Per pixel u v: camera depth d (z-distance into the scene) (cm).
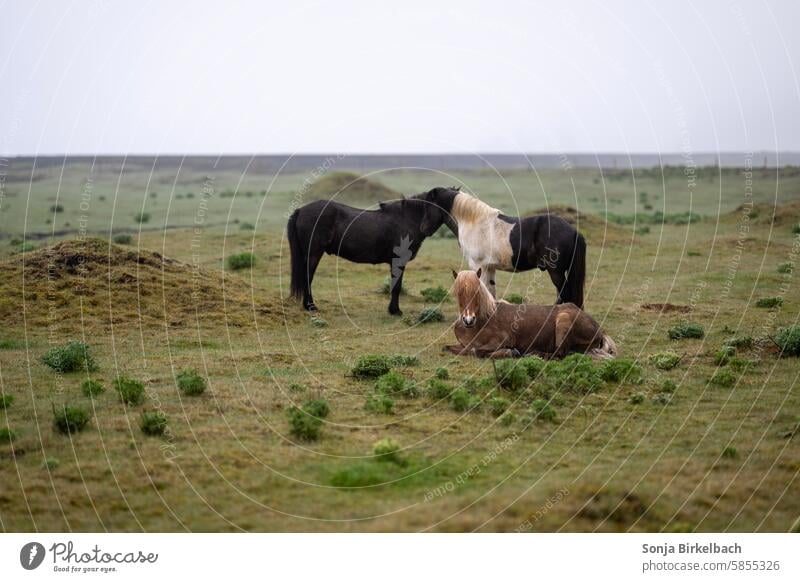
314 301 1761
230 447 856
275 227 3347
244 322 1502
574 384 1069
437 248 2852
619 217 3488
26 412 967
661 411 989
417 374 1148
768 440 891
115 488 762
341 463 821
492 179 7112
